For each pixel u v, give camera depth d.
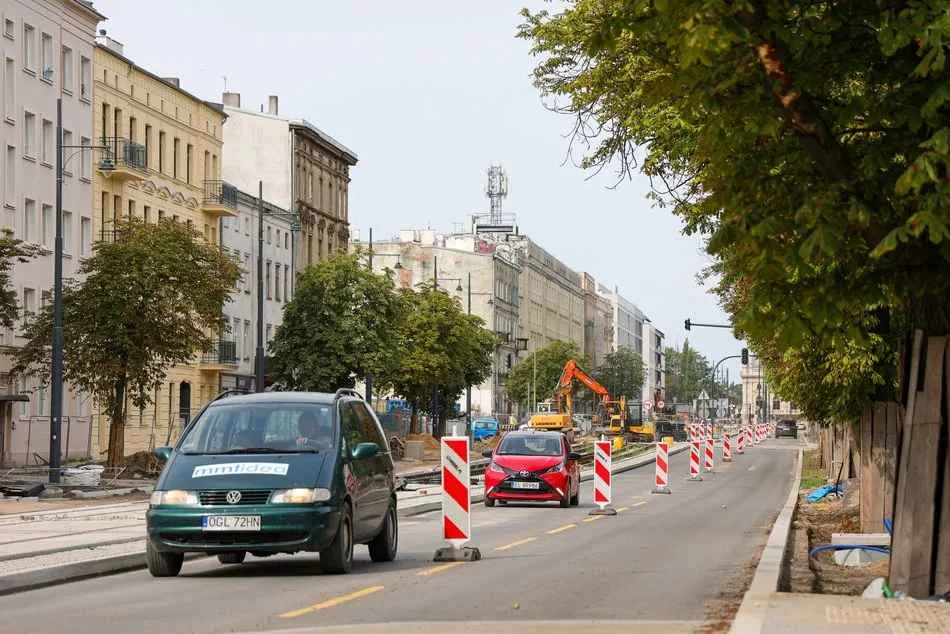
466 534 27.73
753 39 15.85
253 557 29.00
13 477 65.44
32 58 85.88
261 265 83.56
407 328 125.38
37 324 71.94
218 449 24.38
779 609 15.63
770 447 150.88
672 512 48.31
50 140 88.00
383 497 26.83
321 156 141.12
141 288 70.56
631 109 31.34
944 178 14.53
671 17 15.46
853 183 16.39
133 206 99.31
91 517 43.50
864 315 32.47
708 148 17.34
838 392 36.38
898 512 17.95
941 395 17.72
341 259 102.81
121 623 17.83
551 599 20.22
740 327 17.44
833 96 18.64
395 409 141.50
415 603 19.70
